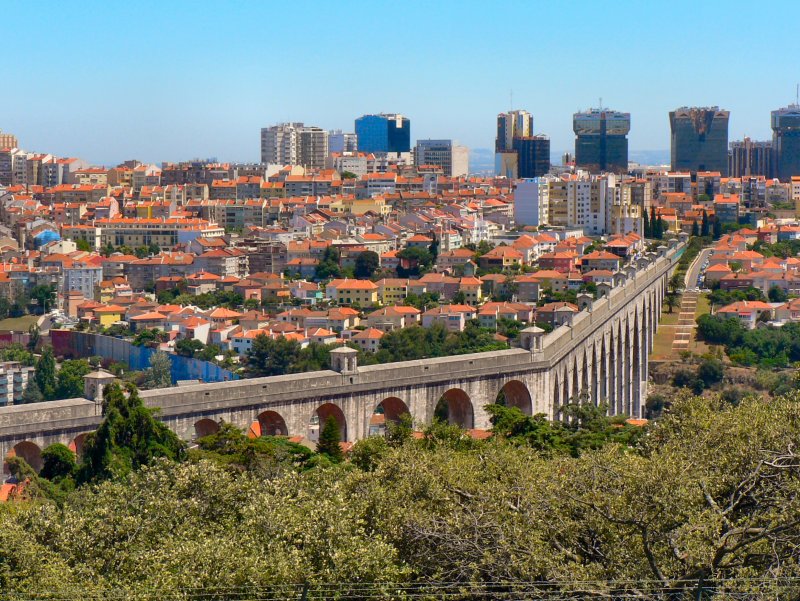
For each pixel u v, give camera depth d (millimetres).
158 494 155125
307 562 136375
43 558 140750
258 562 135250
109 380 197500
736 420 167875
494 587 138500
